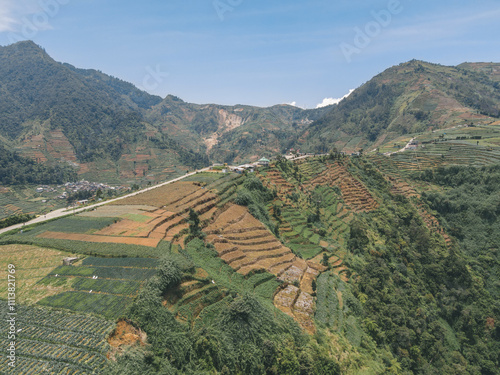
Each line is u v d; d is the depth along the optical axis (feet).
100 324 137.28
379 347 223.10
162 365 126.11
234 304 171.53
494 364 274.98
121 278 173.68
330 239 337.72
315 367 163.73
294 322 191.72
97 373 113.70
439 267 351.05
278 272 241.35
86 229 243.81
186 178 417.49
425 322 275.59
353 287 270.87
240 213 318.65
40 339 130.00
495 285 346.13
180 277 178.60
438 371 238.68
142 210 285.02
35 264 193.77
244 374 150.71
